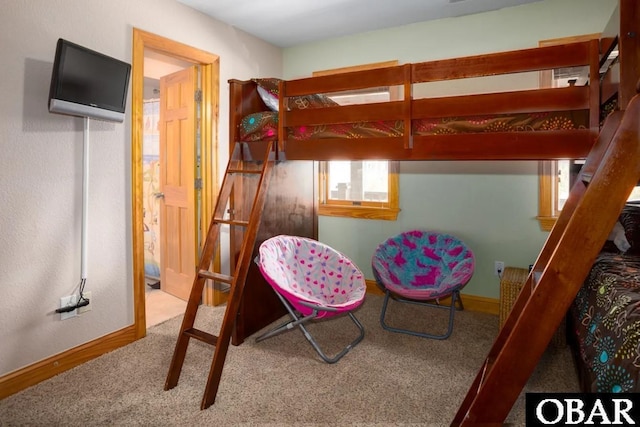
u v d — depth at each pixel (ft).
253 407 6.31
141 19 8.66
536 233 10.12
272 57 13.04
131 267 8.66
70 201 7.44
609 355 4.41
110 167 8.14
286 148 7.57
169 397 6.57
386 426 5.85
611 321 4.74
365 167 12.45
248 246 6.93
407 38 11.38
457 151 6.14
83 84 7.07
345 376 7.28
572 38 9.43
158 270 13.80
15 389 6.66
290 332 9.38
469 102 5.98
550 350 8.27
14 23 6.48
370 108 6.66
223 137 11.16
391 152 6.59
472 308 10.92
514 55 5.73
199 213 11.08
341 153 7.03
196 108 10.85
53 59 7.02
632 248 7.82
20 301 6.77
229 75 11.29
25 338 6.86
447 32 10.85
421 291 8.95
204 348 8.43
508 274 9.55
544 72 9.66
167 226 12.18
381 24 11.33
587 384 5.20
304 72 13.15
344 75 6.86
